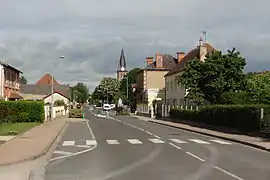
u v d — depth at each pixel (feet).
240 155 59.00
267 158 55.57
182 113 167.02
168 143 77.66
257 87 131.03
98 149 67.31
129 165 48.03
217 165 48.03
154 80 289.74
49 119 175.32
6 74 201.67
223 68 151.84
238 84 150.92
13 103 150.20
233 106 110.63
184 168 45.50
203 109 138.41
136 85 339.98
